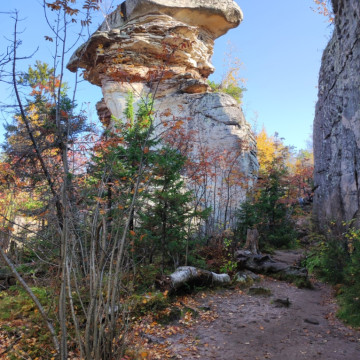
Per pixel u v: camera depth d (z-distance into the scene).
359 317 6.52
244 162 17.92
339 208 13.59
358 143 11.73
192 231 12.11
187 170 13.91
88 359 3.69
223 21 23.31
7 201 9.24
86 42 4.31
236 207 16.42
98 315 3.81
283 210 17.28
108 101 19.22
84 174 6.50
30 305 6.56
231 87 29.75
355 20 11.95
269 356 5.20
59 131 4.40
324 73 16.86
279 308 7.57
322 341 5.78
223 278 9.27
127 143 8.63
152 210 9.18
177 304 7.45
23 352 5.11
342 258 9.45
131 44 18.47
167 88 20.31
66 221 3.81
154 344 5.57
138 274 7.67
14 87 3.92
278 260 12.69
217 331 6.23
